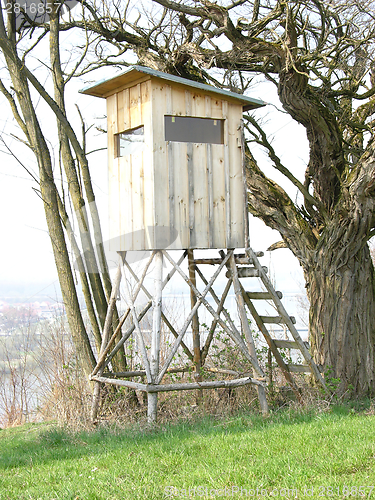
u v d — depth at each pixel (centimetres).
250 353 649
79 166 696
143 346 602
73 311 689
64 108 728
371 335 834
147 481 376
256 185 861
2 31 601
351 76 820
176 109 604
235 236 638
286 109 754
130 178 617
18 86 670
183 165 605
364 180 722
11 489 396
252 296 712
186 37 848
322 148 790
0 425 906
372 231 791
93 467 430
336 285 817
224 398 682
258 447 443
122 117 632
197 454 442
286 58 665
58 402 704
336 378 796
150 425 558
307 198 798
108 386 686
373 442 438
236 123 648
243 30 724
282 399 709
